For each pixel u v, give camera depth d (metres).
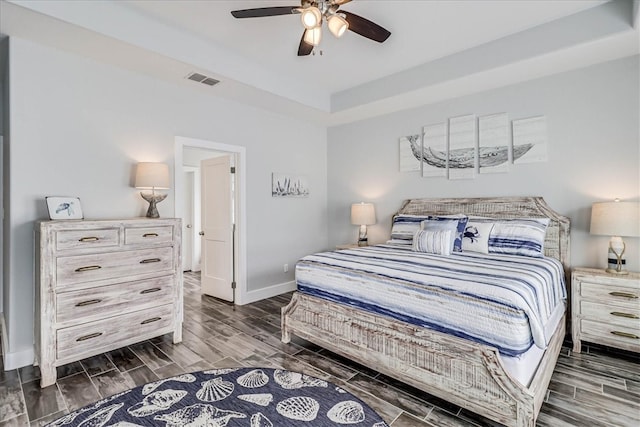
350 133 4.96
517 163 3.41
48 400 2.04
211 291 4.50
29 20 2.22
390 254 2.97
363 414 1.83
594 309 2.67
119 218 2.90
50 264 2.24
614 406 1.98
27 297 2.52
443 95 3.73
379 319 2.23
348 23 2.17
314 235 5.10
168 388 2.11
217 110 3.80
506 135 3.47
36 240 2.43
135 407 1.90
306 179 4.95
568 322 3.05
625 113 2.84
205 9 2.55
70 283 2.33
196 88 3.51
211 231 4.51
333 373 2.38
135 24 2.56
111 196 2.96
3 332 2.77
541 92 3.25
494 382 1.71
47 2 2.16
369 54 3.26
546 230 3.18
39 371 2.41
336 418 1.79
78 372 2.39
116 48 2.62
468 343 1.82
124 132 3.04
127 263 2.62
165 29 2.74
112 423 1.75
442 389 1.92
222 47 3.14
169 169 3.36
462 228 3.20
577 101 3.06
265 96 3.76
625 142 2.84
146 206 3.18
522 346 1.68
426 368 1.99
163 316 2.83
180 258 2.96
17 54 2.46
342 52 3.22
